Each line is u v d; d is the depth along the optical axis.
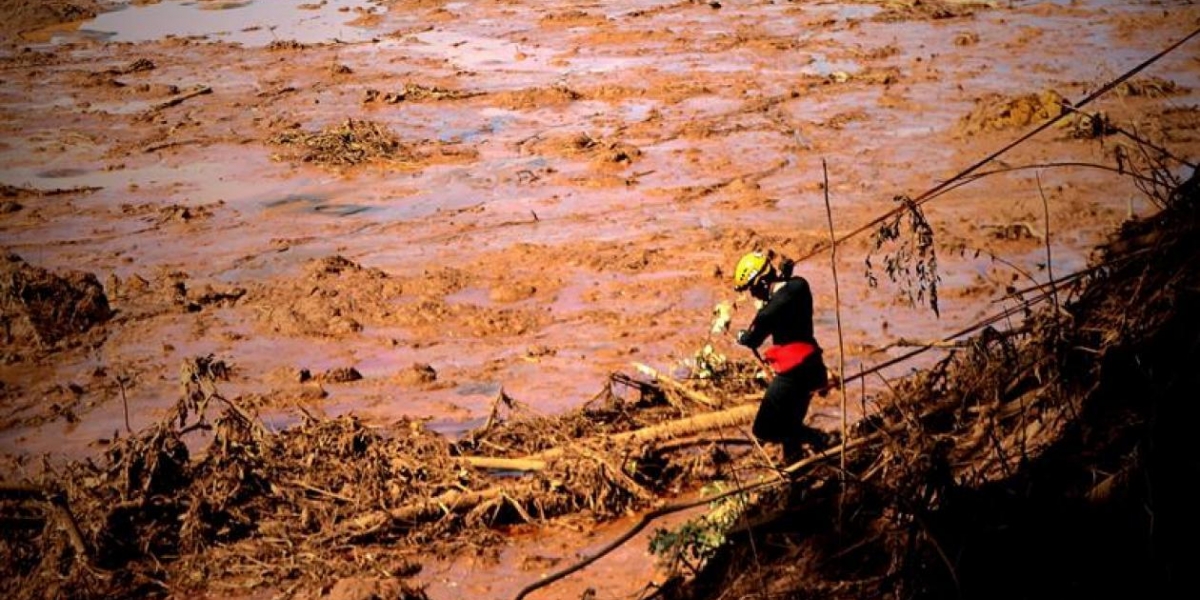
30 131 23.09
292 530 8.67
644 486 9.12
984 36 27.12
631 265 14.62
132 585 8.17
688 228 15.96
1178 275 6.24
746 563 6.64
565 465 9.03
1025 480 5.98
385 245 16.16
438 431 10.51
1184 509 5.48
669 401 10.16
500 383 11.58
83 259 16.16
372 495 8.88
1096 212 15.34
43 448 10.70
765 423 8.30
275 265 15.59
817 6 31.67
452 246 15.95
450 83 25.41
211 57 29.09
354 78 26.33
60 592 8.07
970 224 15.20
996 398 6.69
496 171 19.20
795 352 8.25
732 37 28.12
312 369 12.23
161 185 19.50
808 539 6.46
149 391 11.89
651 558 8.12
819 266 14.12
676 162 19.03
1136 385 6.07
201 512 8.66
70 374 12.42
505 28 30.98
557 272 14.62
